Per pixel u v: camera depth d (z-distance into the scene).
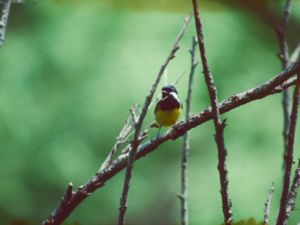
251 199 11.75
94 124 12.86
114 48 12.39
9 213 12.29
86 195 2.92
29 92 12.67
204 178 12.80
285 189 2.62
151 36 12.12
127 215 13.65
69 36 12.72
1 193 12.46
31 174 12.63
